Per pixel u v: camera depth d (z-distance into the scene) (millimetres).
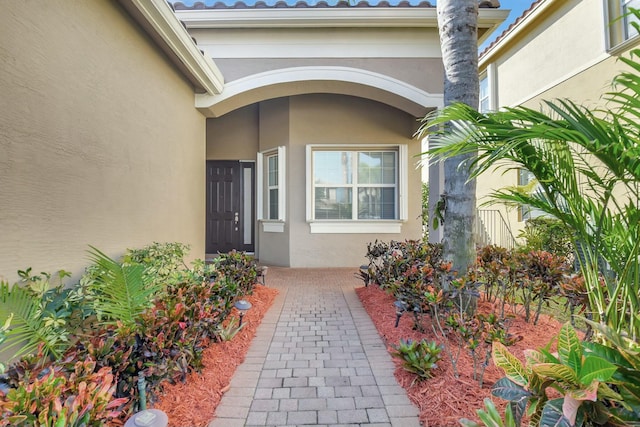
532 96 8539
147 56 4082
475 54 3570
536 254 3994
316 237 7676
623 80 1639
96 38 3148
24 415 1272
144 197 4031
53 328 2160
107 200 3322
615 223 2139
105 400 1502
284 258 7773
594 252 2154
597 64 6691
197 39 5797
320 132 7668
